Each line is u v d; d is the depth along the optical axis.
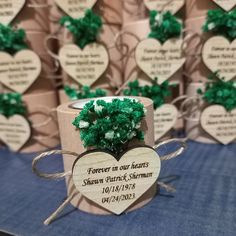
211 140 0.21
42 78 0.22
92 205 0.14
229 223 0.12
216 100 0.20
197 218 0.13
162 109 0.21
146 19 0.20
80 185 0.13
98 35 0.20
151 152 0.13
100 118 0.12
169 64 0.20
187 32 0.20
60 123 0.14
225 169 0.18
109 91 0.21
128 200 0.14
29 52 0.20
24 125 0.21
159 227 0.12
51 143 0.23
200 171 0.17
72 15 0.19
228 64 0.20
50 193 0.16
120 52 0.21
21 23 0.20
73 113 0.13
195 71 0.21
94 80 0.21
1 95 0.21
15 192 0.16
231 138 0.21
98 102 0.12
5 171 0.19
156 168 0.14
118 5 0.21
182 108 0.22
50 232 0.13
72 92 0.21
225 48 0.19
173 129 0.23
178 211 0.14
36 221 0.13
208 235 0.12
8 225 0.13
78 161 0.13
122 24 0.22
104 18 0.20
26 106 0.21
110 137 0.12
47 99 0.22
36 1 0.20
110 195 0.13
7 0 0.19
